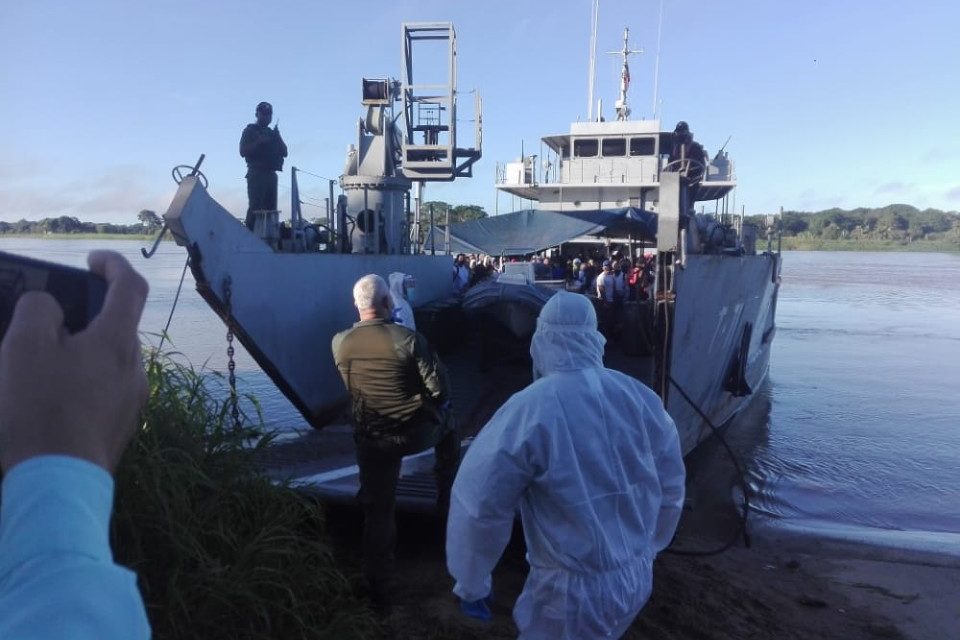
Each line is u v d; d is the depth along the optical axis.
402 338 4.15
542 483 2.46
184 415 4.01
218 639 3.19
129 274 0.81
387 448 4.24
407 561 5.21
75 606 0.64
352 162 12.77
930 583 6.18
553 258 23.59
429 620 4.31
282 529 3.79
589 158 24.52
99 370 0.74
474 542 2.50
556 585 2.47
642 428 2.63
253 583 3.39
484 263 24.09
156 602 3.08
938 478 9.77
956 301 45.72
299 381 8.65
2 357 0.72
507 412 2.55
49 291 0.78
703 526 7.90
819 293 52.88
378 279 4.36
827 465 10.45
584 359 2.61
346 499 5.34
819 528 7.80
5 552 0.67
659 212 7.86
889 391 16.62
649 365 10.81
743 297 12.27
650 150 24.56
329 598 4.00
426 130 12.81
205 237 6.73
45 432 0.71
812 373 19.19
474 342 14.62
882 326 31.53
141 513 3.27
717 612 5.07
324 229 10.68
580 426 2.49
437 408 4.37
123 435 0.77
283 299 8.26
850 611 5.47
